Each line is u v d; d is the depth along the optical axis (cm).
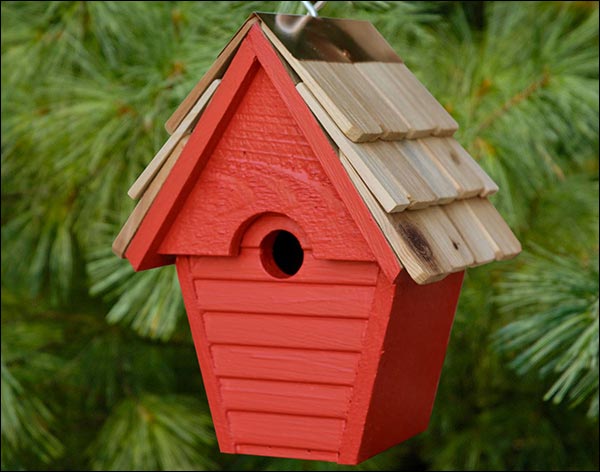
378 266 130
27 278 197
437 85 177
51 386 197
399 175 129
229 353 135
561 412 193
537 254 178
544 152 174
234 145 132
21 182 192
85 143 176
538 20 179
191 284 135
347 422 133
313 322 132
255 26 129
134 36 178
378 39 140
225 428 136
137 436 182
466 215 135
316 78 129
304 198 130
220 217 133
